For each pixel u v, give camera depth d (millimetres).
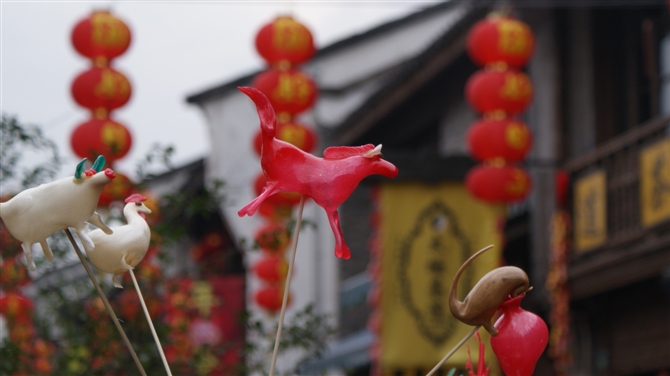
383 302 8898
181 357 5754
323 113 14461
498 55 7672
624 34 9789
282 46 7031
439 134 12539
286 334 5871
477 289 2117
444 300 8898
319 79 14633
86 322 5473
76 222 2127
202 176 15055
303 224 5793
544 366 10633
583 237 9188
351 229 13992
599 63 9812
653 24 9398
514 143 7676
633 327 9227
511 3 9617
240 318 5789
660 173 8133
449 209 9016
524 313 2139
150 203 5625
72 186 2119
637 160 8523
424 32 14805
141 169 5477
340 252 2145
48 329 5727
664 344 8688
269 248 5793
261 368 5801
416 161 9023
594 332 9773
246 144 14906
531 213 10273
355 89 14734
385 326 8859
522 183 7805
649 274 8172
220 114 15133
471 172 8148
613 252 8680
